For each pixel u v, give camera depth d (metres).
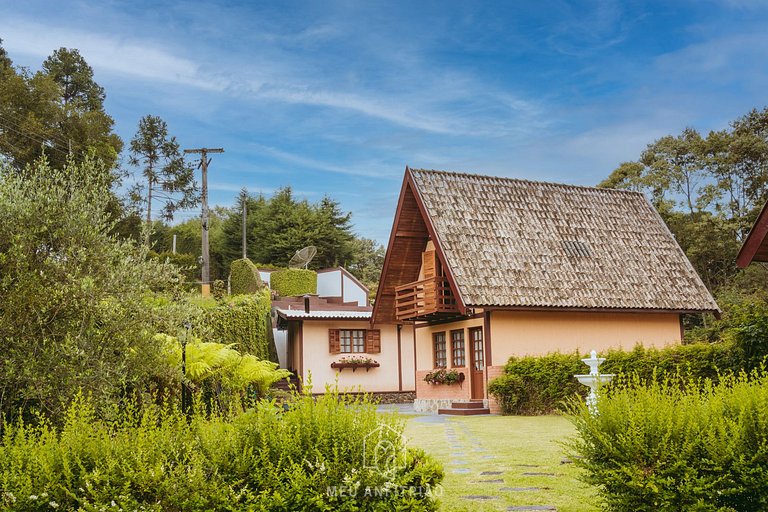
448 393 22.47
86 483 5.09
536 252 21.80
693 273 23.92
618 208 25.22
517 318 20.73
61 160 37.69
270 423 5.62
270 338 28.58
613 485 5.75
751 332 13.82
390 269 24.39
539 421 16.11
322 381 27.27
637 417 5.79
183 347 10.62
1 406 8.38
